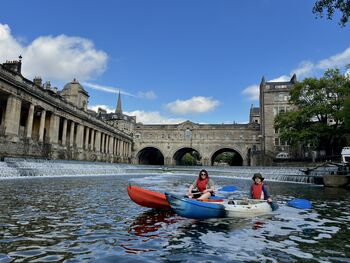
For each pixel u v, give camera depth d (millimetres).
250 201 10094
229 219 8742
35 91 36844
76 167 34406
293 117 45469
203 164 79938
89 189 16828
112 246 6023
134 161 85188
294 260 5383
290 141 48812
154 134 84938
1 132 31906
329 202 13445
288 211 10594
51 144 40750
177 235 6973
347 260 5391
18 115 33531
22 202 11148
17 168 24062
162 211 9852
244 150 77875
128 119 90438
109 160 65688
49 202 11383
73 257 5301
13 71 32562
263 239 6770
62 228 7340
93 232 7051
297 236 7074
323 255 5664
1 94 33250
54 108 42312
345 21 15211
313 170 30453
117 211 9773
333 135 43688
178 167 57156
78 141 51250
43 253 5457
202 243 6379
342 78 42656
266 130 64062
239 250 5934
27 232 6863
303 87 45500
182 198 8250
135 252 5691
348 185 21656
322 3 15188
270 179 34375
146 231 7270
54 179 23797
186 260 5320
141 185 22156
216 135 80250
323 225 8320
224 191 18750
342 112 32781
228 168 49844
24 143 34031
